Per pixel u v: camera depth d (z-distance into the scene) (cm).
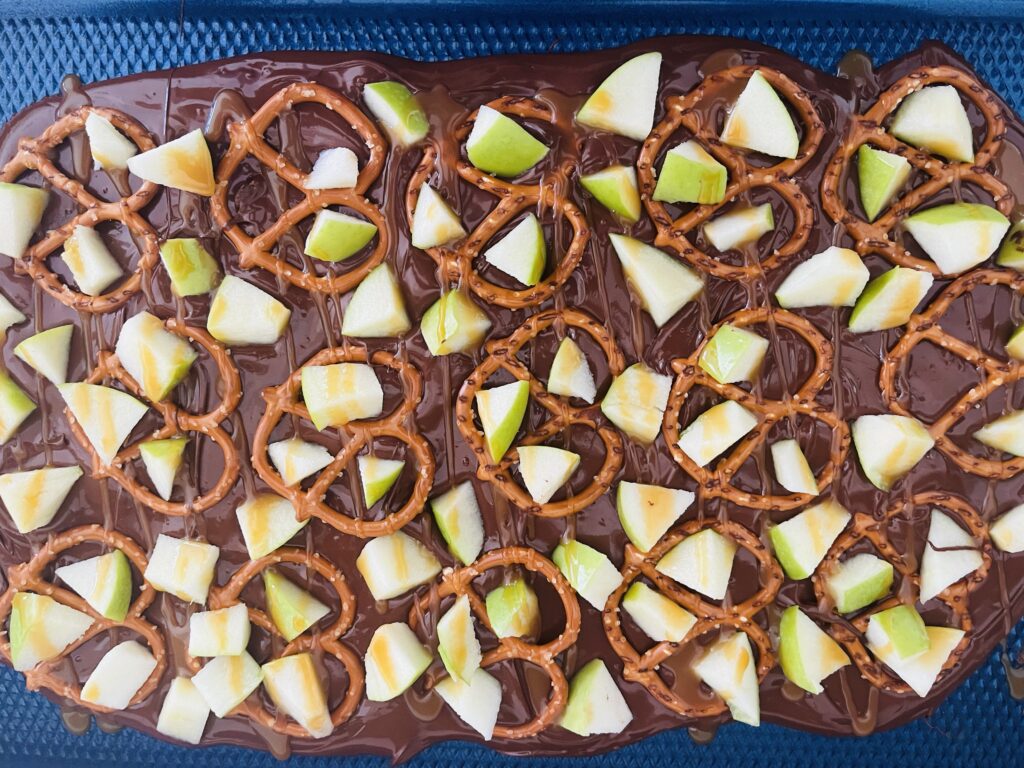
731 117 19
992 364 20
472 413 20
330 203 19
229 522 21
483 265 20
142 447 21
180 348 20
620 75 19
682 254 20
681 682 21
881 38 23
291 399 20
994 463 21
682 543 20
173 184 20
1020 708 24
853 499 21
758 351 20
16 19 24
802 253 20
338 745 22
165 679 22
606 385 20
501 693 21
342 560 21
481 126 19
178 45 23
